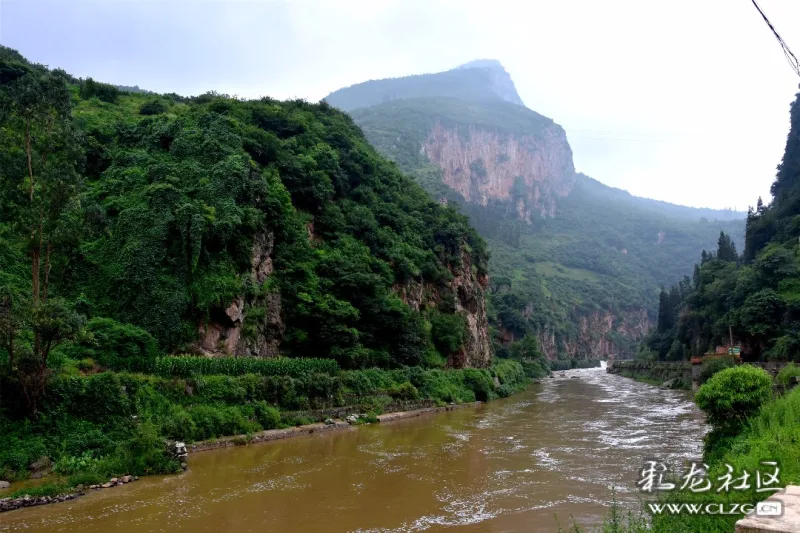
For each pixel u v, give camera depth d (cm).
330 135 7144
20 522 1886
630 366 11681
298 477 2559
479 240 9519
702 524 1254
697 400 2325
